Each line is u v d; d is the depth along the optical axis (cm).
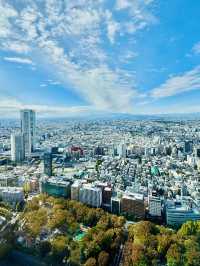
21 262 19738
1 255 19800
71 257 19400
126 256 19700
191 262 18375
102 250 19975
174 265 18262
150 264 18550
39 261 19850
